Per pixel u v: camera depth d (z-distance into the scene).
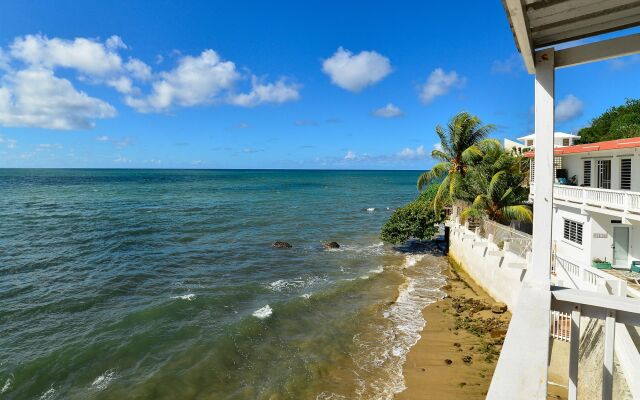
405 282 23.95
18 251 30.03
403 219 32.41
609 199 15.65
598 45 3.42
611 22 3.42
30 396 11.98
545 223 3.47
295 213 57.31
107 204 64.31
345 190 113.69
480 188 25.69
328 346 15.46
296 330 16.89
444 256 30.48
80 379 12.84
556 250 20.12
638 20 3.38
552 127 3.48
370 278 24.59
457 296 21.16
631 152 17.09
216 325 16.98
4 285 21.95
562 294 3.26
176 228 41.97
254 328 16.72
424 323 17.62
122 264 26.95
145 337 15.70
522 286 3.48
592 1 2.99
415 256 30.69
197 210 58.69
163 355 14.40
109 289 21.58
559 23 3.38
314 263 28.44
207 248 32.81
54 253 29.59
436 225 33.53
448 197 28.19
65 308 18.75
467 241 24.81
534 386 2.18
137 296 20.67
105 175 195.50
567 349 11.11
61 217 48.12
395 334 16.52
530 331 2.68
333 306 19.86
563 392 10.34
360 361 14.34
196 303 19.48
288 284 23.12
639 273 15.81
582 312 3.26
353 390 12.55
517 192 25.06
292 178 199.00
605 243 17.06
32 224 42.31
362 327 17.28
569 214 18.89
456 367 13.84
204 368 13.55
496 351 14.88
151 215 51.84
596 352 7.45
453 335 16.34
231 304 19.67
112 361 13.94
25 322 17.08
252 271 26.03
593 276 12.20
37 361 13.74
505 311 18.30
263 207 64.75
